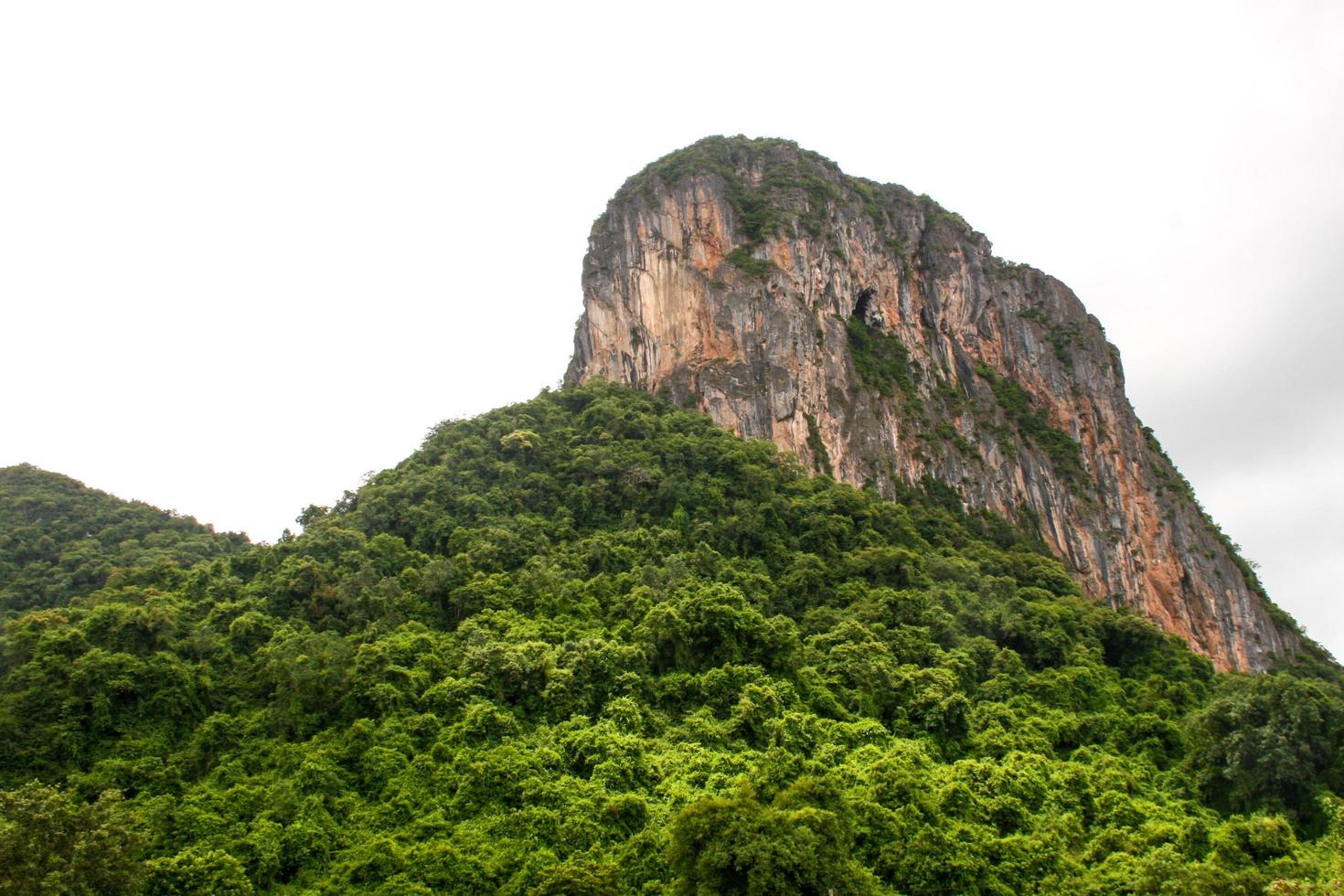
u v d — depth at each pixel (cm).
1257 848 4694
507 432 10481
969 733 6512
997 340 14475
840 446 11556
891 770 5356
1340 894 3891
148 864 4316
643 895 4412
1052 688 7394
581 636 6988
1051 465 13288
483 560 8131
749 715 6022
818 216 12938
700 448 10044
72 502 12638
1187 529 14062
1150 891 4391
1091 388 14475
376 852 4691
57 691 5912
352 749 5731
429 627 7456
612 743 5484
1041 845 4947
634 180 13562
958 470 12281
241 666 6712
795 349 11706
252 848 4703
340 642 6619
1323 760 5456
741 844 3944
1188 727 6369
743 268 12125
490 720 5784
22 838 3866
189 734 6038
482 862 4619
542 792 5081
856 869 4156
